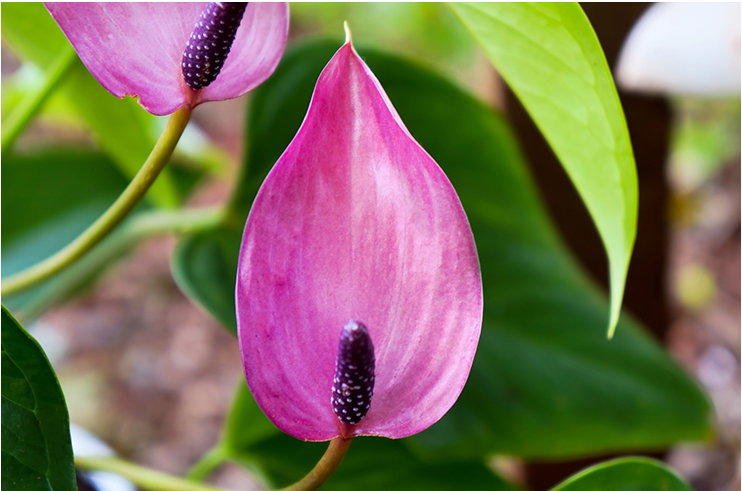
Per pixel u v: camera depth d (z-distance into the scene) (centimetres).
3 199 126
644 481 72
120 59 66
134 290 295
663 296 155
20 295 108
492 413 87
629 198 70
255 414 85
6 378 67
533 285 101
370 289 66
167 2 67
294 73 93
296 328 66
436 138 103
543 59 70
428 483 87
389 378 66
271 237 65
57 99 121
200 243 90
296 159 65
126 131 105
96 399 238
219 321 78
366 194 66
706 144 311
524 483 137
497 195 106
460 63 314
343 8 324
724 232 295
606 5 128
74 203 131
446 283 66
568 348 96
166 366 258
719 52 124
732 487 191
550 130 72
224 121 351
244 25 68
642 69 132
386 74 98
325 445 90
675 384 93
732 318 253
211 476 219
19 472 66
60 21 66
